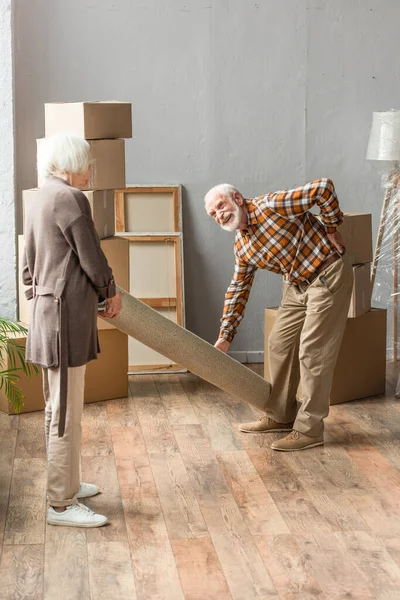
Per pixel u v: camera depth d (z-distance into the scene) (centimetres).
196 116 561
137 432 441
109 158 464
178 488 369
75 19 543
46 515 340
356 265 482
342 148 572
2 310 531
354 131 571
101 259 313
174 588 285
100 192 467
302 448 417
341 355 488
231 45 556
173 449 417
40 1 538
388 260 577
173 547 314
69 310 314
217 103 561
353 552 311
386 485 373
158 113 559
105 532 326
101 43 547
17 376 427
